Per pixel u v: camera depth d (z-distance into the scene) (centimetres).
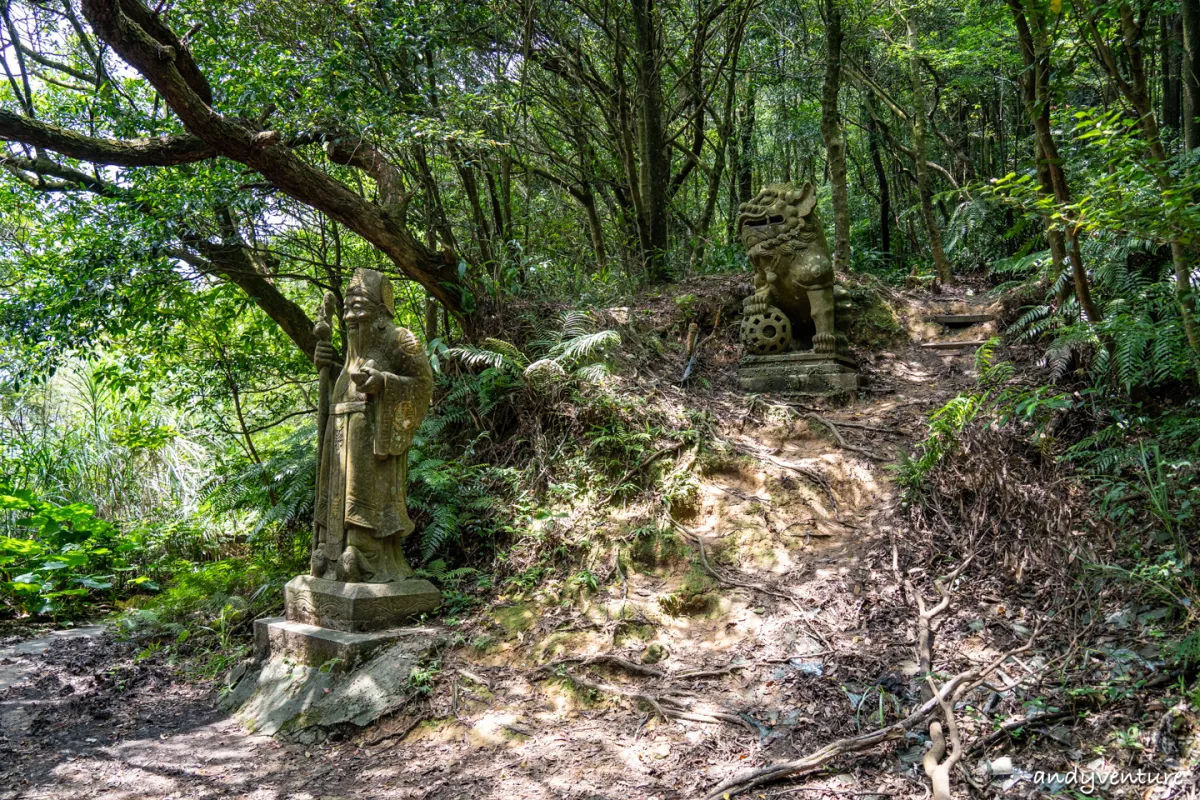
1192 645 297
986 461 443
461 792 330
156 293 700
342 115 604
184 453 982
